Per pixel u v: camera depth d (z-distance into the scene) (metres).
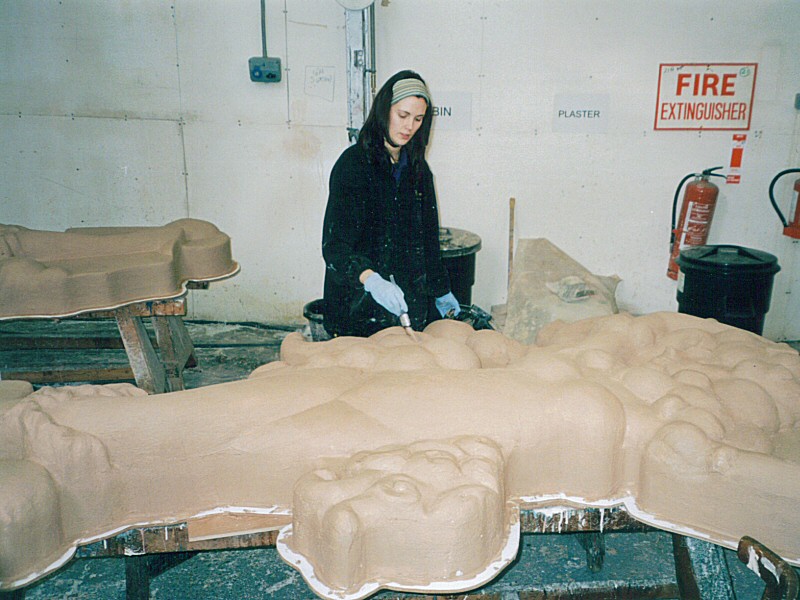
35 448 1.28
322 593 1.12
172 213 3.52
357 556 1.12
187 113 3.37
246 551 2.11
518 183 3.37
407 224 2.20
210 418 1.33
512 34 3.16
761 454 1.27
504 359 1.68
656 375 1.46
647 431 1.35
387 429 1.33
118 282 2.17
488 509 1.16
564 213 3.41
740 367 1.52
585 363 1.55
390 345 1.67
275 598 1.91
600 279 3.20
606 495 1.36
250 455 1.32
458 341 1.71
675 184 3.34
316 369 1.51
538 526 1.34
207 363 3.33
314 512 1.17
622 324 1.74
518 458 1.33
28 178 3.45
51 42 3.26
